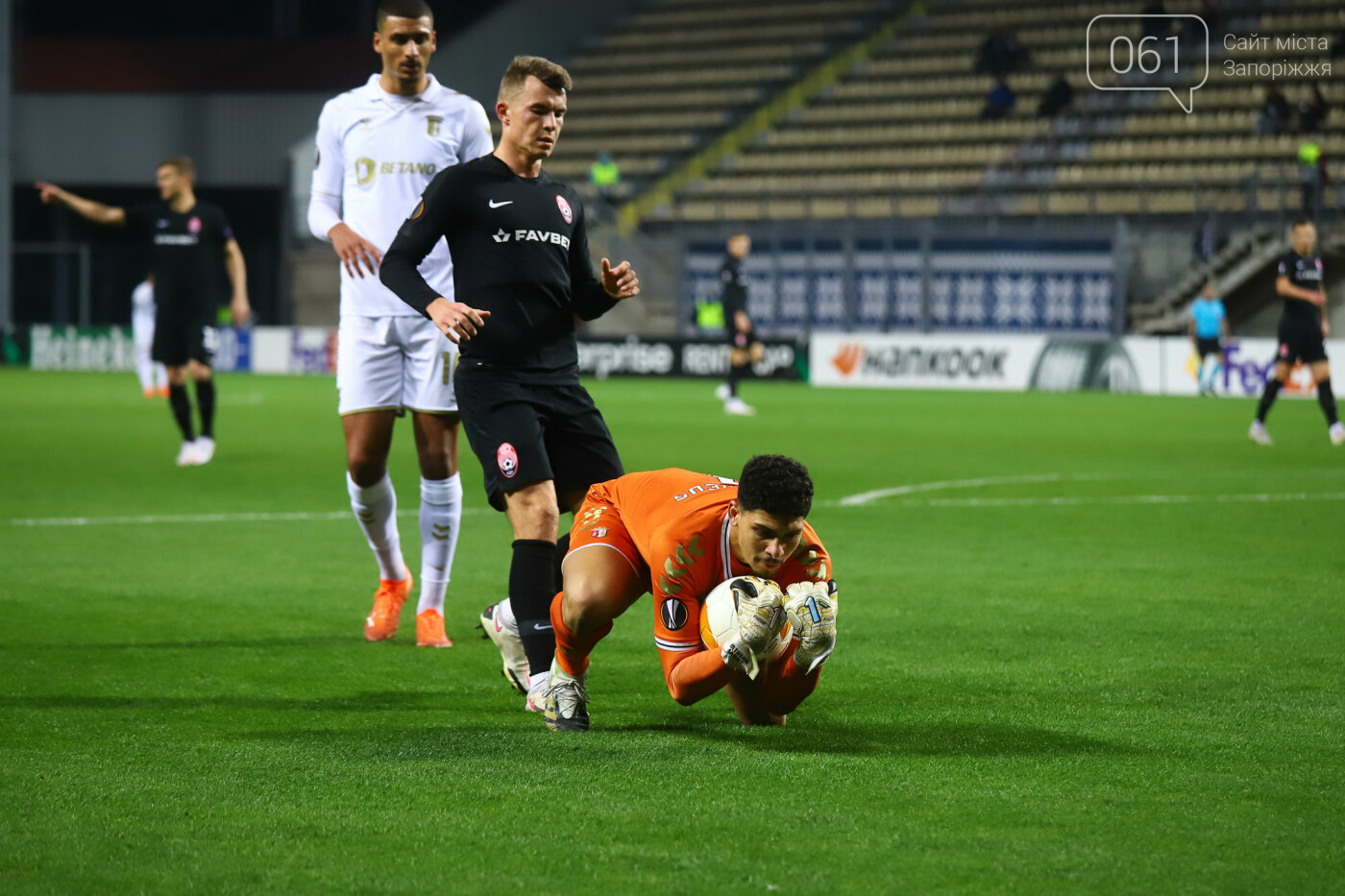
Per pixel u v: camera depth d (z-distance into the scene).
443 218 13.55
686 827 9.32
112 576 19.86
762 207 87.00
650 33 105.06
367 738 11.68
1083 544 23.28
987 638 15.98
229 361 89.19
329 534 24.12
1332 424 42.47
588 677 14.13
